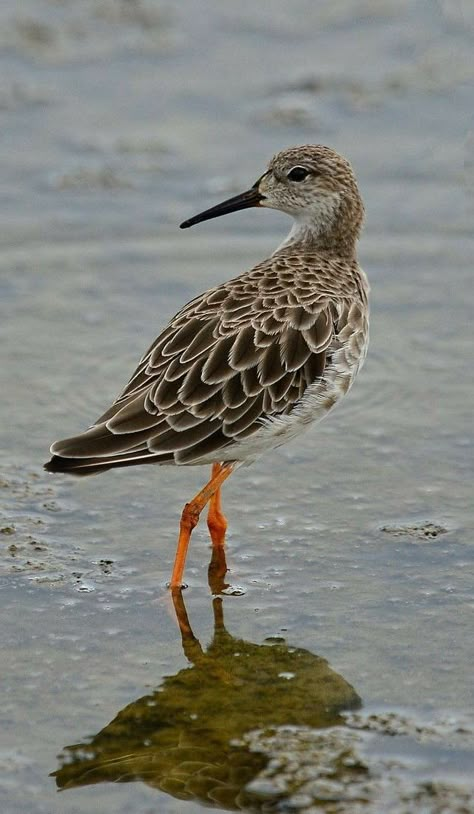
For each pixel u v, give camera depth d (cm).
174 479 1388
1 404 1488
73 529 1295
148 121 2034
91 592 1202
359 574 1220
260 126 2017
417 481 1359
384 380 1538
